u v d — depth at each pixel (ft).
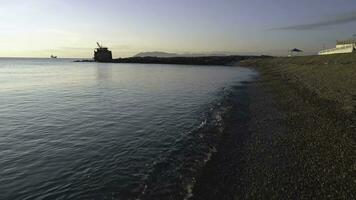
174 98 111.04
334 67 155.94
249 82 165.58
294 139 50.75
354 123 55.06
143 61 586.04
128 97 115.44
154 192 35.14
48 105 97.60
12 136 59.88
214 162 43.42
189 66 454.40
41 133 62.08
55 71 332.60
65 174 40.65
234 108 84.12
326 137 49.60
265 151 46.37
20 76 245.45
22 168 43.01
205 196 33.91
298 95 93.66
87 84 173.47
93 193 35.19
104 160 45.57
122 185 36.99
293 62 281.95
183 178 38.58
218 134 57.82
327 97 81.41
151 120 72.95
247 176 37.96
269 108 79.82
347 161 39.14
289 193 32.83
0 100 109.60
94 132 62.34
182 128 64.18
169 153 48.01
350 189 32.17
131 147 51.62
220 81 179.93
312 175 36.40
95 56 645.51
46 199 34.01
